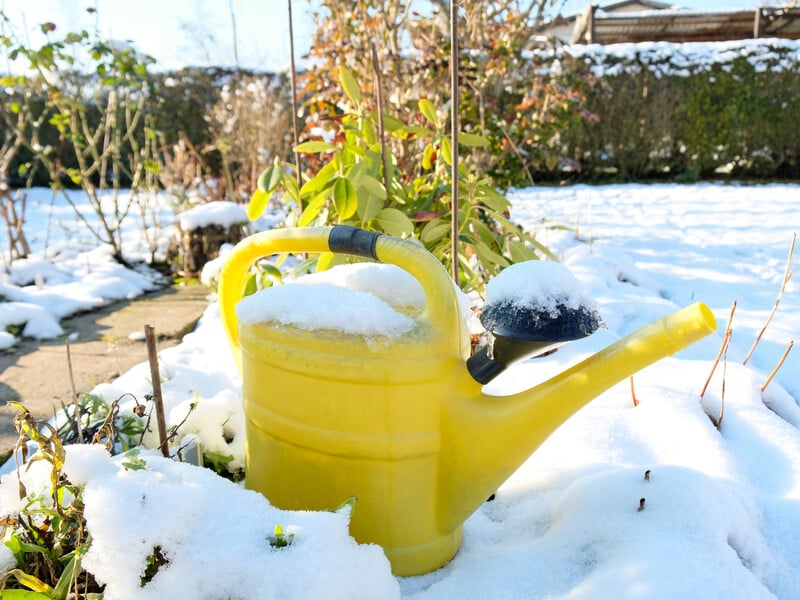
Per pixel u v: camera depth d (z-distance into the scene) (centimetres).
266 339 92
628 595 81
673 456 129
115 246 387
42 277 334
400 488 90
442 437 90
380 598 78
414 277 95
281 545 76
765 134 798
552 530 101
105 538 72
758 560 99
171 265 389
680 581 82
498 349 86
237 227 384
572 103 405
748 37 1202
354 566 77
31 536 85
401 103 297
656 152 813
